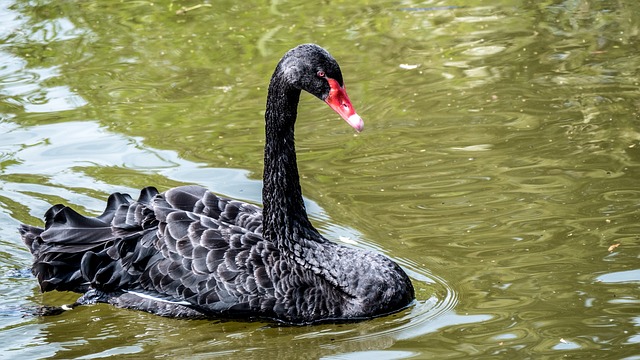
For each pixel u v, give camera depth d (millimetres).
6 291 11008
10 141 14203
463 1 19766
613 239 11117
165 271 10398
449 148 13727
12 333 10055
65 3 20000
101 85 16250
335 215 12078
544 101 15094
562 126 14195
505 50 17188
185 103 15531
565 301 9945
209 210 10969
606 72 16047
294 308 10164
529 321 9594
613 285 10180
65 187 12805
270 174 10531
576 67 16312
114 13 19516
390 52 17312
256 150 13891
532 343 9164
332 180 13000
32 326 10227
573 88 15516
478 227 11617
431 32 18172
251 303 10156
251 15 19281
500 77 16109
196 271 10258
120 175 13133
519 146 13656
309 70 10242
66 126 14719
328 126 14805
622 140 13633
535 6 19297
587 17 18562
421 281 10688
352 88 15930
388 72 16469
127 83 16312
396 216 11992
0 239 11883
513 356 8945
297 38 17969
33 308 10641
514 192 12359
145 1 20109
